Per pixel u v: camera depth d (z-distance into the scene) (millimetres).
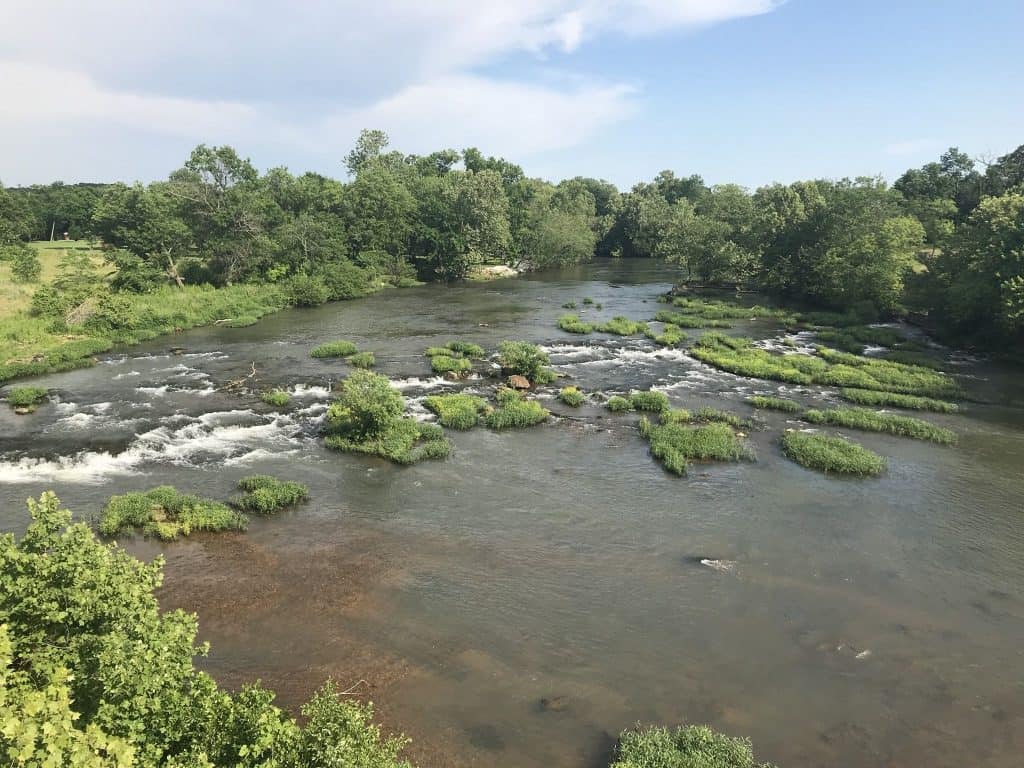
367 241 98062
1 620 11391
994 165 96875
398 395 35750
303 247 87375
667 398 42781
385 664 18000
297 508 27297
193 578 21984
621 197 170500
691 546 24625
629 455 33406
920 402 41531
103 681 10766
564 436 36031
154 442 33656
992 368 51500
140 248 76000
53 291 60781
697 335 62938
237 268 82625
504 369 47875
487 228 106312
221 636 19000
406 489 29203
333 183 108062
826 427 37969
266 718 10391
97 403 39906
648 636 19484
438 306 78812
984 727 16156
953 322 60312
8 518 25531
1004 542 25125
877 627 20031
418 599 21125
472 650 18719
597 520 26594
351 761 10180
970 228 62562
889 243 69125
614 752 15141
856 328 63906
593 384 46094
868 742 15625
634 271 121562
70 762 8055
